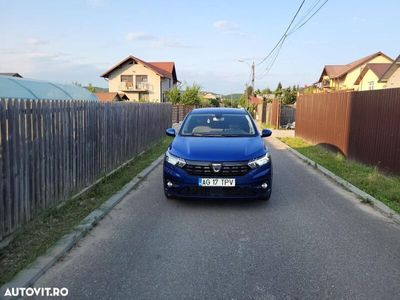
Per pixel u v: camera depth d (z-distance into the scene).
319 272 3.65
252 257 3.98
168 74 60.16
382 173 8.41
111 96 45.88
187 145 6.13
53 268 3.68
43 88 10.01
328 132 12.94
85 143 6.77
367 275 3.60
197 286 3.35
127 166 9.34
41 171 5.07
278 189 7.14
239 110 7.91
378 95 8.74
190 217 5.36
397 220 5.28
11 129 4.32
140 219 5.25
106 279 3.47
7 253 3.88
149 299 3.14
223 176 5.59
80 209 5.52
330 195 6.73
